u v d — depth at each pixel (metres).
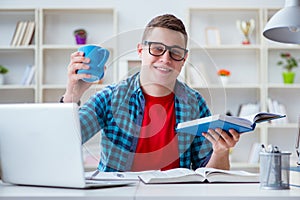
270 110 4.37
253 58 4.60
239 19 4.60
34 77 4.38
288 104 4.61
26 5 4.54
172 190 1.09
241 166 4.27
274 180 1.13
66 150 1.12
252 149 4.41
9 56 4.55
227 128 1.41
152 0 4.55
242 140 4.56
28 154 1.18
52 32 4.53
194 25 4.58
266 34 1.79
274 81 4.60
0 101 4.54
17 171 1.21
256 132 4.55
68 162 1.12
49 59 4.54
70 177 1.12
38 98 4.34
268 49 4.53
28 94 4.56
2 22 4.55
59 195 0.99
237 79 4.59
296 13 1.67
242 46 4.38
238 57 4.59
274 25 1.68
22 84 4.39
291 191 1.08
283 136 4.57
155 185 1.21
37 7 4.38
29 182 1.20
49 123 1.12
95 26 4.55
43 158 1.15
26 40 4.39
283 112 4.40
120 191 1.07
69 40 4.54
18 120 1.16
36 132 1.15
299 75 4.59
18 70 4.55
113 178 1.30
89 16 4.55
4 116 1.18
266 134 4.36
